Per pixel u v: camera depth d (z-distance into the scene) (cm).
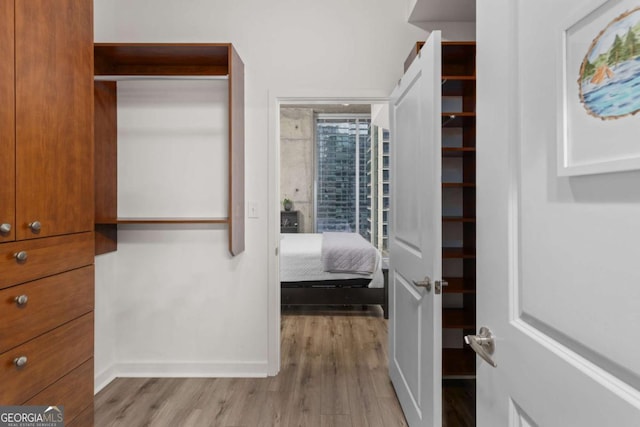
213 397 242
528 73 70
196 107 269
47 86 137
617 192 49
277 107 273
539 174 67
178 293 273
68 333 148
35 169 131
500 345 80
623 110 47
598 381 51
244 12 269
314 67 270
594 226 53
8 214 120
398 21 269
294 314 435
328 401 236
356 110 724
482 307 89
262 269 273
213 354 274
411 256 199
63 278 146
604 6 50
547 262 64
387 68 269
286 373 278
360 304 424
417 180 188
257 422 213
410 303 202
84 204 158
